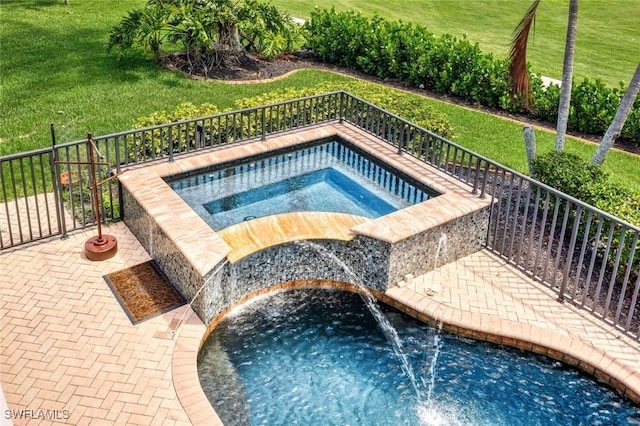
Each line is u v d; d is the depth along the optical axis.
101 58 15.66
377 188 9.45
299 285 8.02
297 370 6.78
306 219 8.08
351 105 10.74
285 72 15.73
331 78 15.55
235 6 15.65
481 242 8.59
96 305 7.16
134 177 8.55
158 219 7.59
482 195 8.46
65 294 7.29
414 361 6.97
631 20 24.83
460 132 12.94
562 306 7.56
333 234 7.78
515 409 6.43
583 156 12.06
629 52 20.64
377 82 15.62
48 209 8.27
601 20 24.73
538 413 6.39
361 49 16.12
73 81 14.15
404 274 7.86
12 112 12.43
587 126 13.25
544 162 9.50
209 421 5.77
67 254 7.98
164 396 6.04
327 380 6.68
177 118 10.38
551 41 21.45
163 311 7.12
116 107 12.89
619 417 6.39
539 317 7.36
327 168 9.98
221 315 7.32
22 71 14.61
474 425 6.23
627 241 7.98
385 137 11.17
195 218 7.70
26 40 16.78
